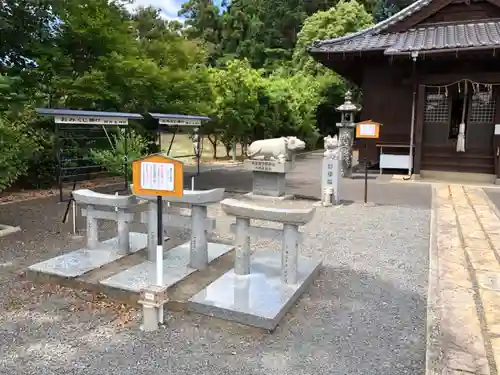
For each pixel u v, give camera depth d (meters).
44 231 6.02
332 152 8.05
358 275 4.44
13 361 2.82
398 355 2.94
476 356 2.80
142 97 10.48
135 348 2.99
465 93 11.44
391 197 9.05
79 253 4.72
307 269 4.30
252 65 29.50
